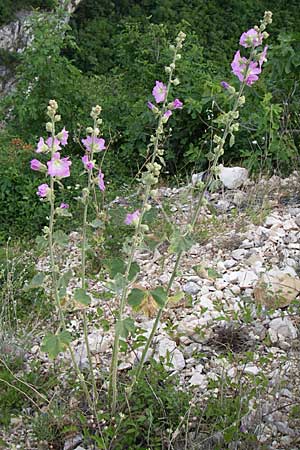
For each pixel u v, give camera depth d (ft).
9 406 12.37
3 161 24.56
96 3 56.65
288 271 14.94
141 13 57.41
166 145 24.49
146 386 11.25
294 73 23.11
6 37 50.55
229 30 52.95
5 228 22.39
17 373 13.24
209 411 10.66
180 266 16.11
